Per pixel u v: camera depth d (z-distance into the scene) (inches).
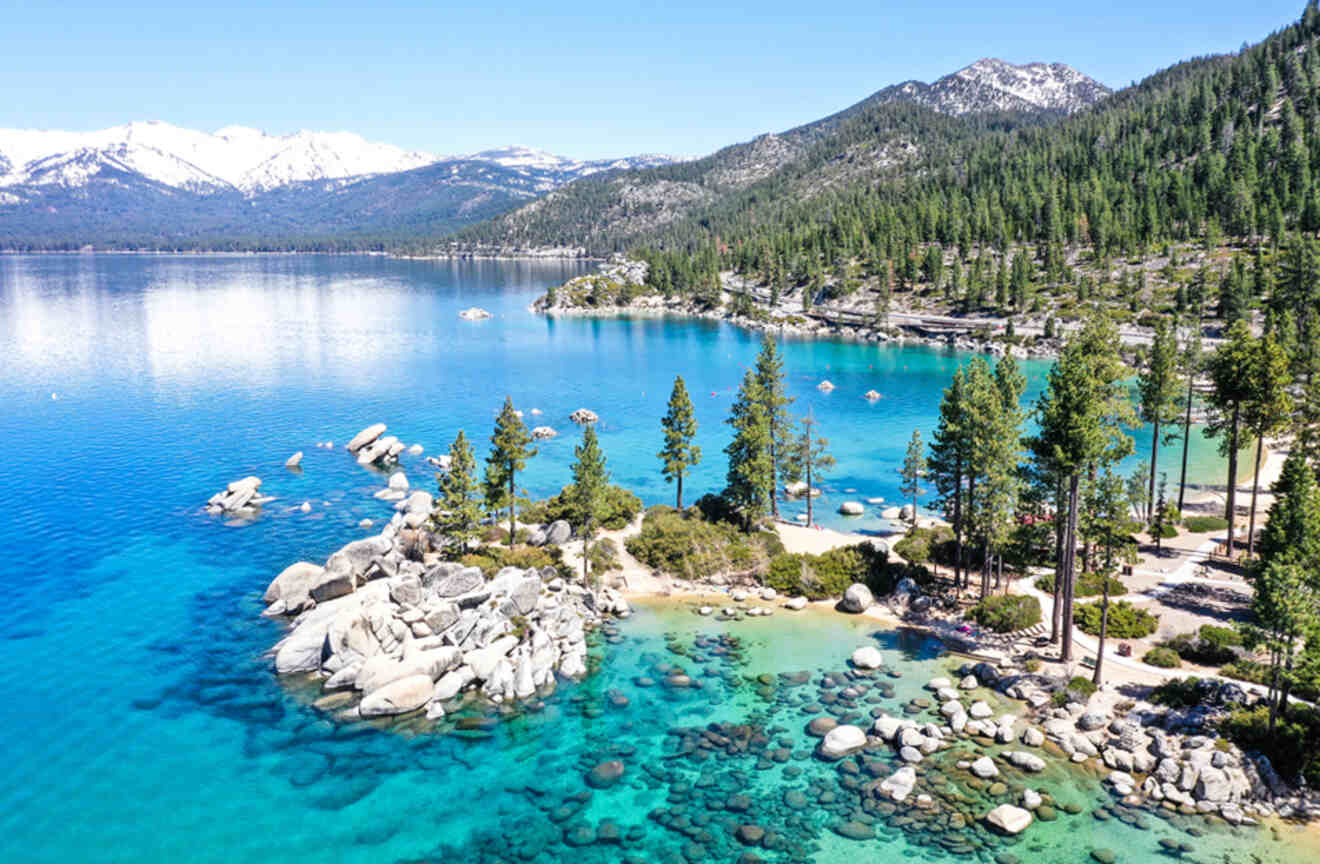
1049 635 2425.0
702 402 6353.3
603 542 3176.7
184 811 1695.4
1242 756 1728.6
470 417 5679.1
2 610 2657.5
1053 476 2412.6
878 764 1836.9
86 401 5836.6
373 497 3929.6
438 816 1680.6
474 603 2508.6
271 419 5472.4
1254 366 2755.9
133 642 2452.0
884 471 4532.5
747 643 2503.7
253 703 2127.2
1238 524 3275.1
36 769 1831.9
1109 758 1809.8
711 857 1541.6
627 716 2071.9
